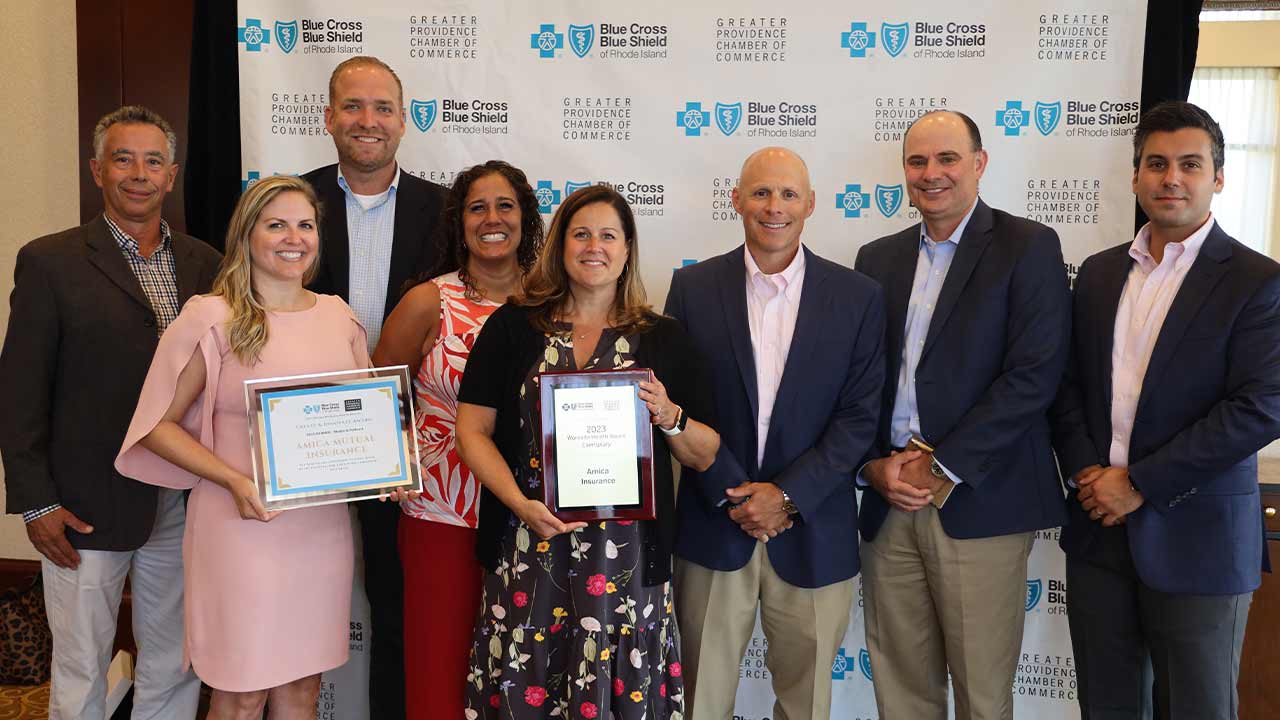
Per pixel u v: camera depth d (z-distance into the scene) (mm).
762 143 2959
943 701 2600
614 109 2994
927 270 2504
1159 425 2303
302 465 2080
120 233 2553
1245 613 2303
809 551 2342
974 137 2393
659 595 2107
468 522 2312
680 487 2438
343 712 3047
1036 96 2865
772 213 2287
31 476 2406
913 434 2469
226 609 2098
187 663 2182
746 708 3102
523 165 3035
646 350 2105
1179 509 2293
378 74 2676
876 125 2924
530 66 3006
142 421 2092
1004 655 2438
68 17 3406
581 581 2031
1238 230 5445
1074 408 2484
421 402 2410
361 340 2344
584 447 2000
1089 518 2445
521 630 2043
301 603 2156
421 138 3051
